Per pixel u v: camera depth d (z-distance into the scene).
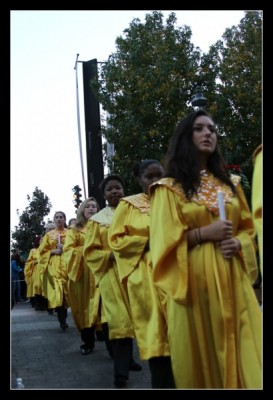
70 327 10.10
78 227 7.54
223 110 13.23
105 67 15.39
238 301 3.39
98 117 15.47
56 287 9.69
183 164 3.56
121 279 4.73
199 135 3.59
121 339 5.21
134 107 14.54
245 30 13.55
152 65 14.80
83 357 6.84
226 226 3.36
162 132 14.12
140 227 4.77
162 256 3.45
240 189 3.72
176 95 14.10
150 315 4.38
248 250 3.53
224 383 3.31
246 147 13.01
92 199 7.70
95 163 15.16
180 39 14.86
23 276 20.05
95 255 5.75
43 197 33.47
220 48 14.31
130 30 15.31
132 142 14.47
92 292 7.05
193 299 3.44
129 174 14.31
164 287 3.47
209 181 3.58
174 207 3.51
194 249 3.48
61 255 10.01
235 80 13.41
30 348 7.59
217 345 3.38
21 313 13.81
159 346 4.08
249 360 3.27
